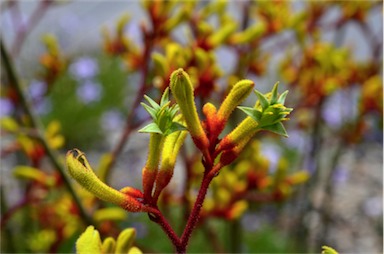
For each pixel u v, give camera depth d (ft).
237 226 2.91
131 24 4.81
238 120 2.79
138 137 5.38
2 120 2.24
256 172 2.39
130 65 2.46
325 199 3.67
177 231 2.59
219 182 2.35
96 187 1.19
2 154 2.50
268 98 1.21
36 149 2.46
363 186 4.86
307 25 2.97
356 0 3.02
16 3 2.85
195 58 2.03
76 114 5.78
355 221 4.48
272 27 2.66
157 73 2.04
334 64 2.84
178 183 3.84
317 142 3.41
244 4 2.77
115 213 2.17
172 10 2.33
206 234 2.74
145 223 4.31
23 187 3.27
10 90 2.49
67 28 6.83
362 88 3.02
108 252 1.28
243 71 2.69
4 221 2.47
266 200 2.45
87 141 5.74
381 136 3.71
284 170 2.42
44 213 2.61
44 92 2.85
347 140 3.36
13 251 3.11
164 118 1.18
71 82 6.06
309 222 3.64
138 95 2.24
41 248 2.61
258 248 4.21
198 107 2.18
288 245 4.04
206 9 2.34
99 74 6.22
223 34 2.11
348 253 4.15
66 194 2.51
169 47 1.99
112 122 5.69
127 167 4.99
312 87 2.86
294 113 3.05
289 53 2.99
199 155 2.39
